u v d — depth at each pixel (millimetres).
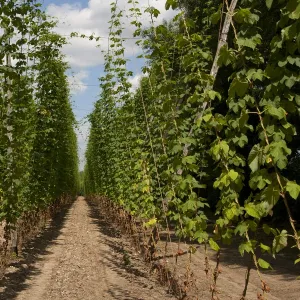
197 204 4160
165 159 5285
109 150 13711
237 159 2957
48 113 10125
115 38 8930
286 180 2486
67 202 30281
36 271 7555
